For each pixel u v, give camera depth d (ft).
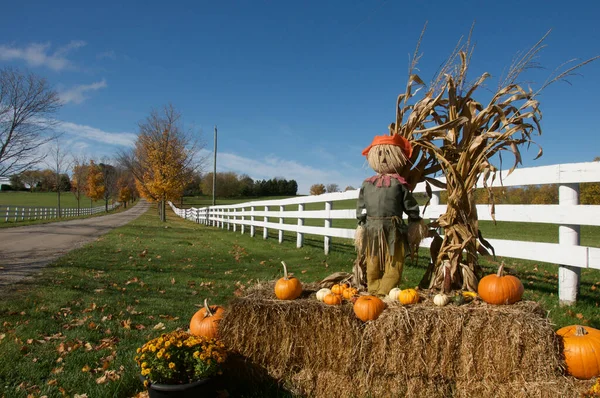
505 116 11.37
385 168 11.34
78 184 147.43
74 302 17.60
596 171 13.30
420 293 10.84
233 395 9.31
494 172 10.95
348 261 26.17
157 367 8.48
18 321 14.83
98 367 11.04
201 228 76.02
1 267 26.96
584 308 13.94
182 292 19.60
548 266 24.07
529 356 8.63
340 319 9.28
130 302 17.65
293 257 30.48
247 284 21.22
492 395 8.70
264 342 9.55
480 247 11.74
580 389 8.68
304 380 9.41
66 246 40.27
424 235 11.19
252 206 52.80
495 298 9.47
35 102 60.18
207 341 9.14
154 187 104.12
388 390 9.07
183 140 106.22
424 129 12.14
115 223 87.45
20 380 10.36
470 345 8.82
